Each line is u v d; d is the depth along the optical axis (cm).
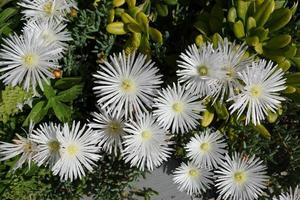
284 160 52
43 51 43
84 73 48
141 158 46
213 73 42
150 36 47
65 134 44
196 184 50
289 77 45
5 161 48
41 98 47
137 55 47
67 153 44
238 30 43
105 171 50
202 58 43
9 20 48
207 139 47
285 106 48
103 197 51
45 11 46
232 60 43
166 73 49
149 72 43
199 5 50
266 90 43
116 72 43
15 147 45
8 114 46
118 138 46
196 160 48
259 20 44
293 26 47
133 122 45
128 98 44
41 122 49
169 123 45
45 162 47
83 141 45
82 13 47
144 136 45
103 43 47
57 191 50
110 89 44
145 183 53
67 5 46
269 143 50
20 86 45
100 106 46
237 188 48
